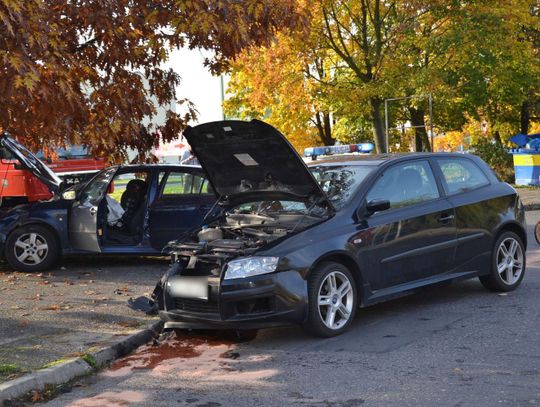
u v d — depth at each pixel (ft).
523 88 94.79
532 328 20.76
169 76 33.78
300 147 108.47
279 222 21.71
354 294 21.30
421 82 76.43
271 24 28.91
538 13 94.38
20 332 21.75
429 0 77.51
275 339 21.06
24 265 33.01
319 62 87.71
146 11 27.50
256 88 81.76
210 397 16.10
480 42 77.87
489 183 26.37
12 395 16.15
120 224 33.53
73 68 25.35
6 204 46.83
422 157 24.66
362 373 17.20
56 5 25.80
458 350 18.80
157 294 22.06
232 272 19.81
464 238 24.50
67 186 36.60
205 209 33.53
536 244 40.78
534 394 15.12
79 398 16.49
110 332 21.59
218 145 22.16
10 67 19.39
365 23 81.46
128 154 35.76
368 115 89.10
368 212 21.94
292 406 15.11
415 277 23.04
